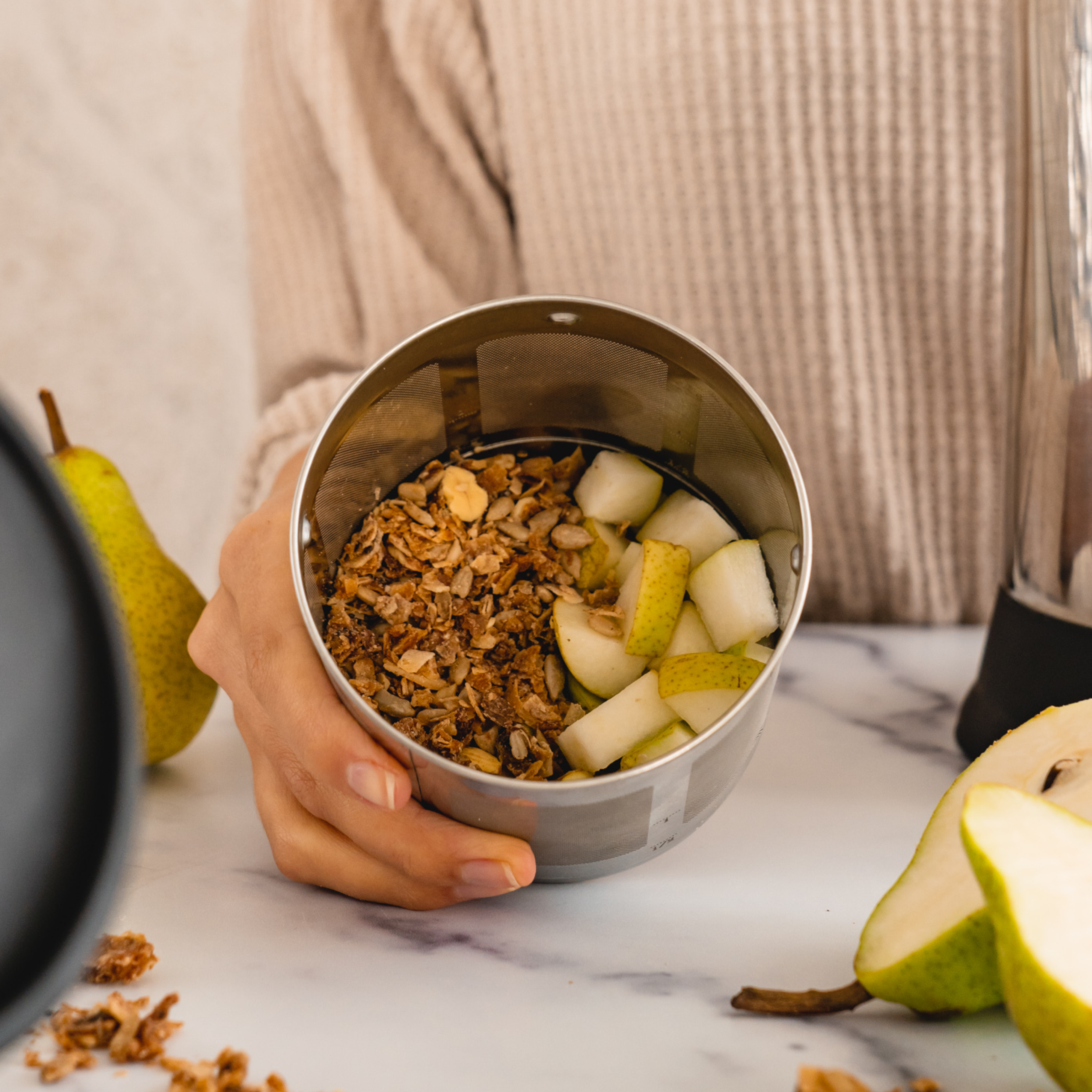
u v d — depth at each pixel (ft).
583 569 1.44
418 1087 1.14
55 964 0.98
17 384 3.27
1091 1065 1.08
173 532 3.43
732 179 1.99
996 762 1.30
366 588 1.38
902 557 2.17
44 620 0.98
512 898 1.34
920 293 2.00
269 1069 1.16
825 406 2.09
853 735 1.60
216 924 1.31
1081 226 1.38
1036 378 1.43
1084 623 1.42
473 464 1.46
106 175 3.13
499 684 1.38
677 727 1.32
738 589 1.33
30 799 0.98
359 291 2.10
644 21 1.94
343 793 1.31
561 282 2.22
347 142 2.04
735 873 1.36
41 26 2.97
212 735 1.67
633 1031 1.19
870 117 1.90
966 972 1.17
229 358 3.33
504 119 2.15
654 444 1.44
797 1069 1.16
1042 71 1.38
